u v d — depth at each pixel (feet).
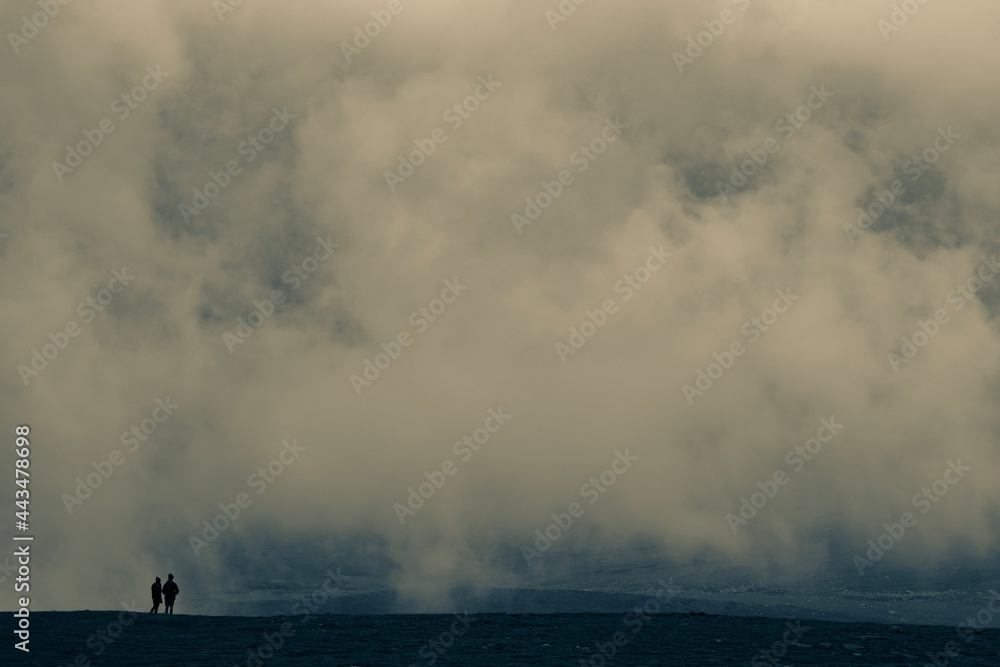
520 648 122.01
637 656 114.93
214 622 151.74
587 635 135.44
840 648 122.31
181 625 146.10
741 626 147.84
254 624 150.20
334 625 147.95
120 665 104.63
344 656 114.01
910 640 130.31
